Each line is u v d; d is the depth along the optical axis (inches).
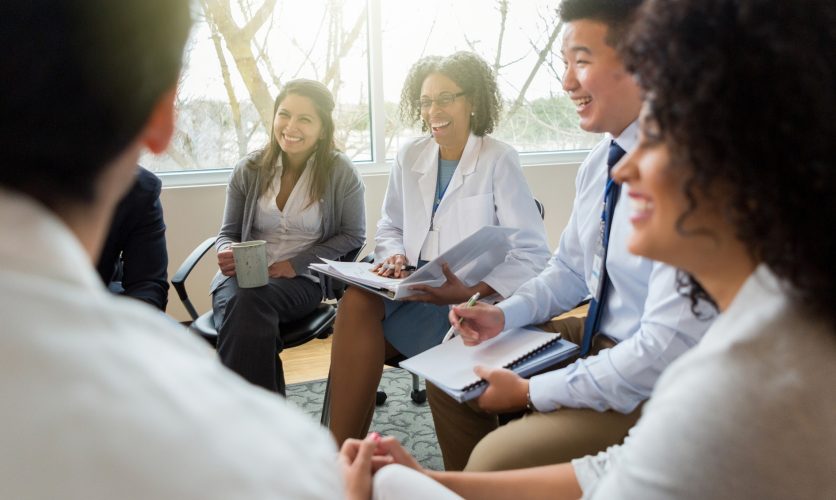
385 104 144.9
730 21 21.4
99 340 13.2
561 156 159.6
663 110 23.3
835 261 20.9
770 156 20.7
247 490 13.3
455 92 84.4
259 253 83.4
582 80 56.2
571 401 50.8
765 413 21.5
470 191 85.6
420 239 88.2
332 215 100.4
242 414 14.6
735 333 22.8
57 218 15.3
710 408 22.3
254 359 83.1
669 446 23.2
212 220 131.3
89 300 13.5
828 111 20.2
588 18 54.8
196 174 134.0
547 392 51.6
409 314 80.0
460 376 55.3
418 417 100.0
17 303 12.5
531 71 155.8
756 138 20.8
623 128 56.6
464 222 85.1
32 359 12.2
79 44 14.8
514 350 58.5
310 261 93.9
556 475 41.2
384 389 109.7
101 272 81.0
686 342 46.9
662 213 24.6
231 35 133.2
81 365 12.6
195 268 131.0
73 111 14.9
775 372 21.7
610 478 26.9
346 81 142.8
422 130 95.1
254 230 102.5
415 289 72.7
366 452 35.7
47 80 14.5
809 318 22.0
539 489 40.9
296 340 88.0
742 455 21.8
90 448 12.1
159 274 83.6
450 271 73.5
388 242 91.9
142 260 82.1
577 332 68.2
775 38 20.4
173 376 13.9
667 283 48.1
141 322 14.5
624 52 26.4
